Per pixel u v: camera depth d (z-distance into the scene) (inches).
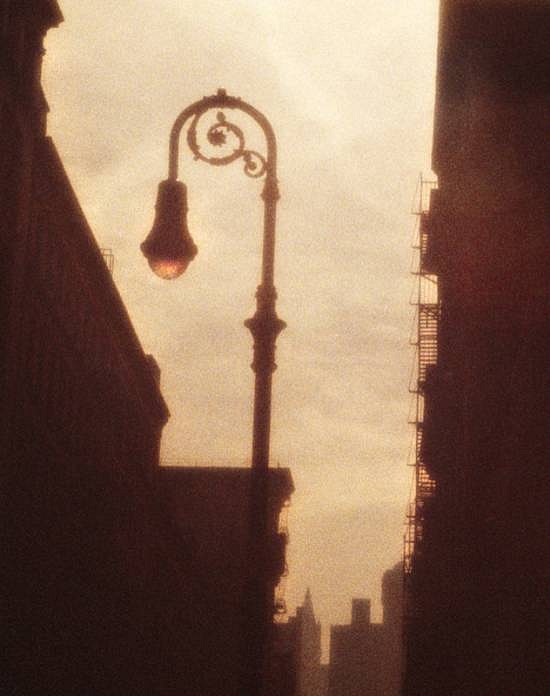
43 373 2925.7
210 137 800.3
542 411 1338.6
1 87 2399.1
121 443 4015.8
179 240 783.7
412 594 3971.5
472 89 1802.4
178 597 4990.2
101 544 3700.8
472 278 1974.7
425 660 3191.4
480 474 1909.4
